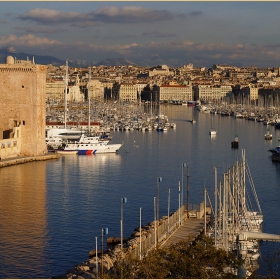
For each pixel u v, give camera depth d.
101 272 97.44
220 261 92.75
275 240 121.75
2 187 179.12
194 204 154.38
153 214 148.50
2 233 132.50
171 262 90.94
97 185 183.75
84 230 135.12
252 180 188.00
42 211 150.88
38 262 115.94
